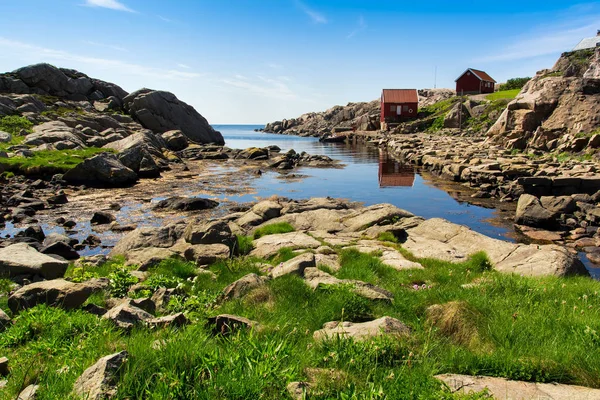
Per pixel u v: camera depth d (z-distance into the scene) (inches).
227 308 263.7
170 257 422.9
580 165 995.3
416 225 571.5
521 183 845.2
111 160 1124.5
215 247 439.5
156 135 1915.6
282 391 141.9
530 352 189.0
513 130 1526.8
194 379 147.8
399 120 3191.4
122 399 135.7
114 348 179.3
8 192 912.3
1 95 1940.2
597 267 486.6
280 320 234.4
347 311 249.1
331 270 370.6
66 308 251.3
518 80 3272.6
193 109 2566.4
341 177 1270.9
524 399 153.8
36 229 609.3
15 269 342.3
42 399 138.3
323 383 154.8
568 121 1337.4
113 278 331.3
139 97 2319.1
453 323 220.7
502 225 693.3
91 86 2465.6
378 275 364.8
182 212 797.2
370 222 597.3
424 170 1397.6
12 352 192.9
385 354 181.0
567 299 268.5
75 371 158.4
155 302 290.0
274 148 2203.5
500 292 283.9
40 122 1763.0
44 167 1118.4
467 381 167.2
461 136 2229.3
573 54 1926.7
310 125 5108.3
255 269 382.6
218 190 1042.7
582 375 169.3
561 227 660.7
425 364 174.9
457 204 863.1
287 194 998.4
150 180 1193.4
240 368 150.7
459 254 445.4
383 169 1450.5
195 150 1921.8
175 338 174.9
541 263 383.6
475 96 3004.4
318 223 625.6
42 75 2257.6
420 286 324.5
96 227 689.0
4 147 1298.0
